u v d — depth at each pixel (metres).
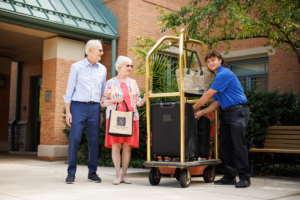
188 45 9.53
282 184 4.11
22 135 12.02
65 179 4.37
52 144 7.77
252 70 10.15
